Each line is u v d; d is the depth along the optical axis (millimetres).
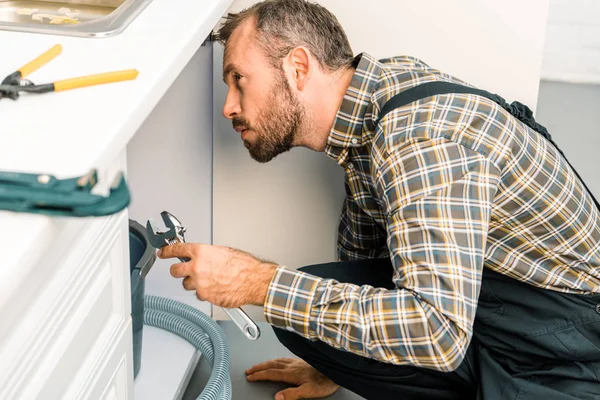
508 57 1766
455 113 1254
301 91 1414
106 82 964
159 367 1708
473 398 1536
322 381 1806
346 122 1406
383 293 1222
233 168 1884
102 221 1007
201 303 2021
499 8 1728
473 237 1188
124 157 1069
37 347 848
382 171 1254
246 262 1283
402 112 1277
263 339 2020
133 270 1471
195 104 1799
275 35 1394
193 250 1283
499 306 1434
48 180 730
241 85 1444
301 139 1476
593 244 1383
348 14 1757
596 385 1393
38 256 706
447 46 1767
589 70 3316
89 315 1006
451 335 1191
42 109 884
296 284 1261
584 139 2930
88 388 1027
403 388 1558
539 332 1402
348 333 1232
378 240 1760
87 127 843
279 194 1911
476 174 1209
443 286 1179
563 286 1383
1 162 760
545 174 1313
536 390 1391
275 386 1845
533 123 1449
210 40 1757
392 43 1774
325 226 1936
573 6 3219
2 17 1398
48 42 1098
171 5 1290
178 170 1855
